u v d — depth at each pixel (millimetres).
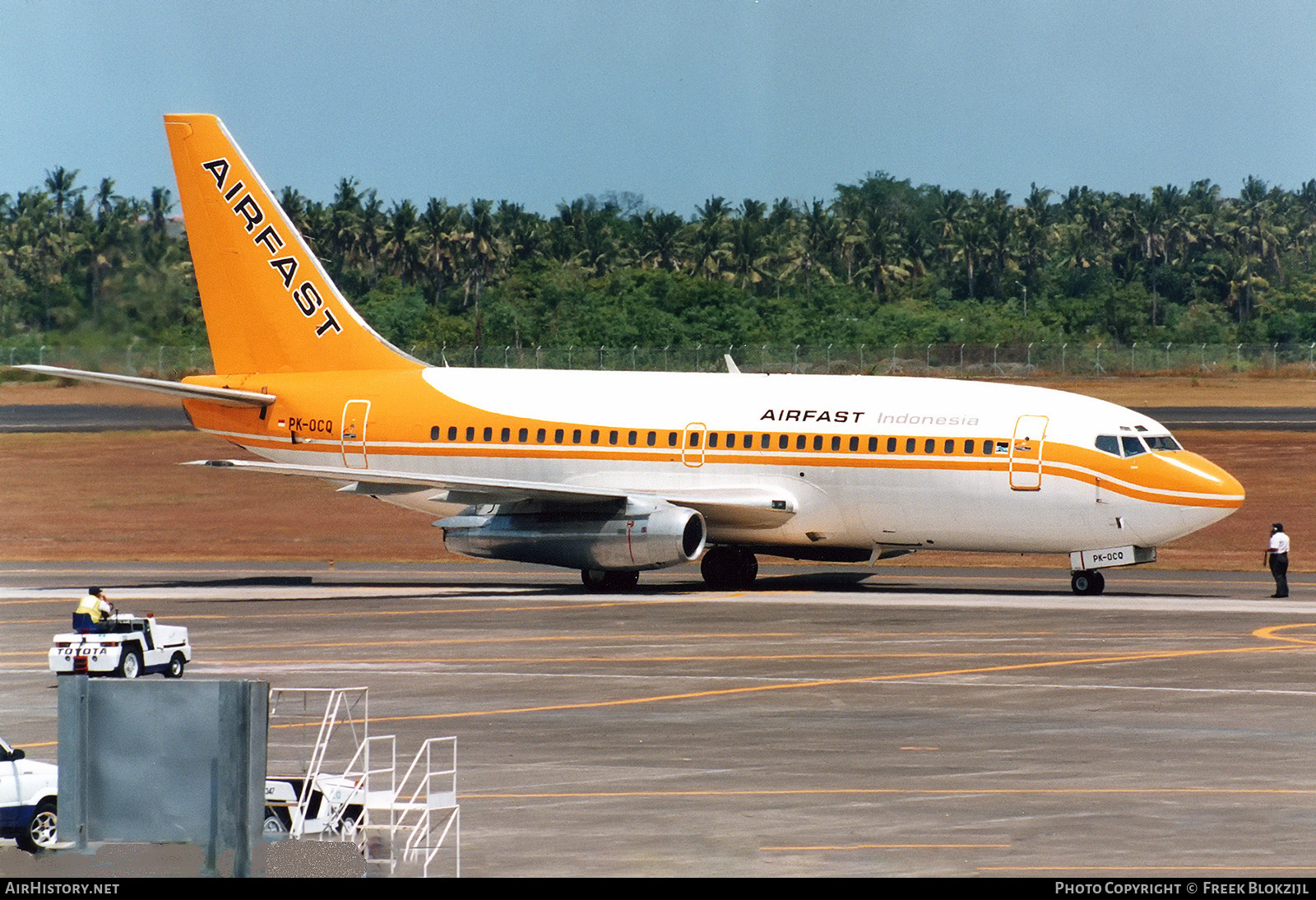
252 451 198750
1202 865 66062
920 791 81062
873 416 172750
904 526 172250
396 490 181375
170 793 57250
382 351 195875
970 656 129500
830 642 138125
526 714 105312
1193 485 161125
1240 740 94688
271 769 86812
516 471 185375
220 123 198500
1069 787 81812
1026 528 167625
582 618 155875
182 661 123438
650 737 96938
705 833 72500
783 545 181250
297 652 134125
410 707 108062
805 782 83688
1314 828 72688
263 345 199750
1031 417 167375
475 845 70625
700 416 179375
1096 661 126312
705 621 152375
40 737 98750
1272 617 152625
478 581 198250
